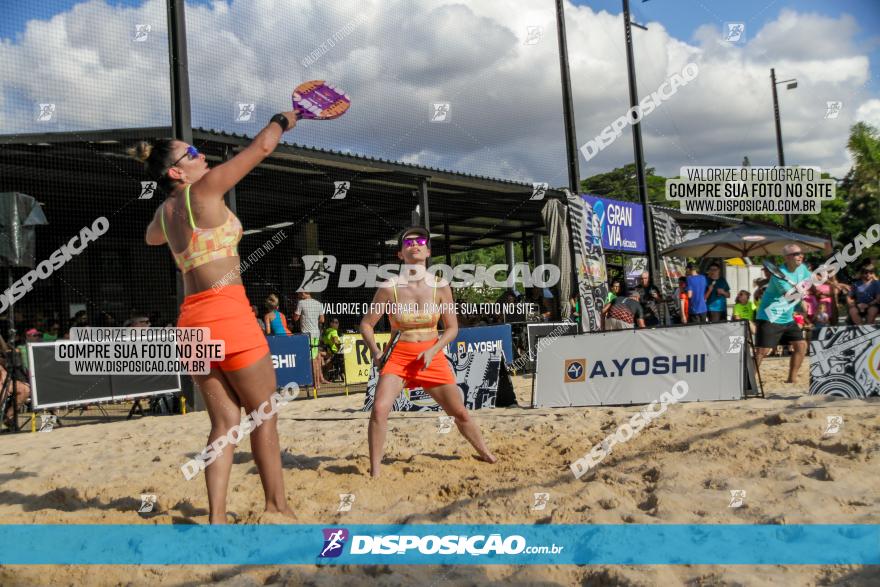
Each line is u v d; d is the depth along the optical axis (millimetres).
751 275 20969
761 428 5211
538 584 2525
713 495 3525
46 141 10203
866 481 3596
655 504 3473
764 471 3916
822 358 7277
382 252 18562
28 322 14000
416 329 4707
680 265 20250
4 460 6367
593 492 3674
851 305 10977
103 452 6406
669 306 15398
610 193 29812
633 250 16625
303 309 12055
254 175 13531
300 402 10383
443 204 17234
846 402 6547
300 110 3223
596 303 14367
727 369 7391
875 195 22781
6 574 2803
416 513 3574
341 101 3268
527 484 4023
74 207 13656
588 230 14594
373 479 4430
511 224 21047
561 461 4789
